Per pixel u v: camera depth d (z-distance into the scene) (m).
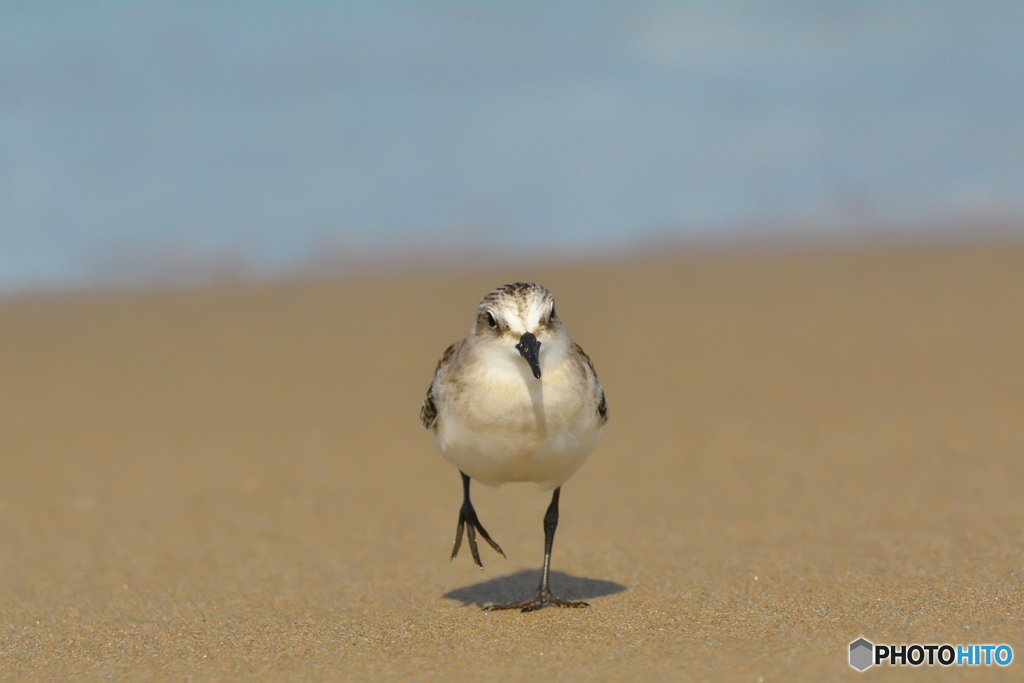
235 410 14.69
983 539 9.41
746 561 9.31
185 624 8.30
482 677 6.64
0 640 8.02
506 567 9.66
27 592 9.23
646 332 16.64
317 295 19.08
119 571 9.80
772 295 17.88
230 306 18.80
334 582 9.39
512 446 7.70
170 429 14.07
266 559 10.08
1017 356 14.88
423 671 6.83
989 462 11.61
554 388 7.60
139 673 7.08
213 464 12.88
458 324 17.56
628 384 14.91
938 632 6.87
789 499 11.02
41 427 14.11
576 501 11.40
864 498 10.87
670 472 12.08
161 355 16.73
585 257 20.16
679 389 14.65
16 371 16.11
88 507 11.62
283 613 8.53
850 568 8.89
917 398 13.76
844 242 20.11
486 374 7.62
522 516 11.10
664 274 19.12
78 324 18.02
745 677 6.32
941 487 10.99
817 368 15.04
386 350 16.72
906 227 20.53
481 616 8.15
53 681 7.01
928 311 16.73
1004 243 19.48
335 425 14.12
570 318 17.25
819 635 7.00
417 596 8.91
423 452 13.25
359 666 7.00
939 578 8.42
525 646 7.25
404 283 19.50
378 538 10.62
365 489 12.09
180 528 11.00
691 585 8.73
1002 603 7.55
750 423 13.39
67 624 8.39
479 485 12.10
